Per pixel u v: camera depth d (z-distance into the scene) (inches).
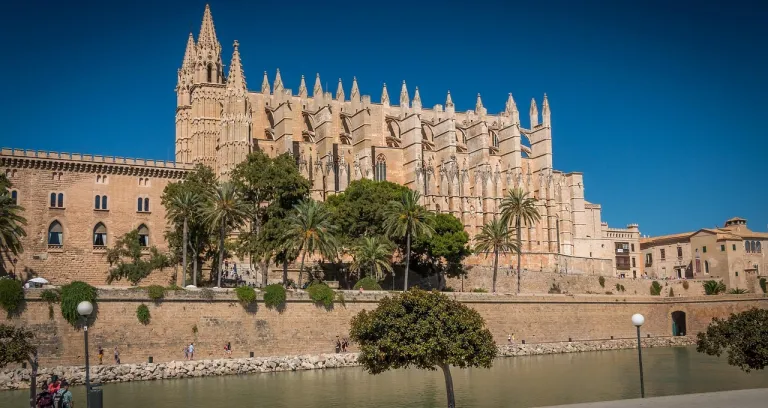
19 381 2514.8
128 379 2709.2
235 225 3740.2
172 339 2920.8
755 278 5792.3
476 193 5595.5
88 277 3860.7
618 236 6791.3
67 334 2726.4
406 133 5664.4
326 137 5187.0
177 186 3801.7
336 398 2391.7
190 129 5009.8
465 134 6245.1
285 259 3565.5
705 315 4436.5
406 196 3914.9
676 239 6569.9
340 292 3312.0
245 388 2568.9
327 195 4960.6
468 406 2269.9
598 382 2760.8
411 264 4404.5
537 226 5757.9
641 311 4298.7
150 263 3858.3
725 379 2849.4
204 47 4960.6
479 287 4670.3
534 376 2925.7
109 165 3973.9
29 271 3742.6
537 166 6151.6
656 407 1563.7
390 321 1924.2
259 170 3762.3
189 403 2277.3
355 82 5821.9
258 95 5457.7
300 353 3171.8
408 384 2704.2
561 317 3951.8
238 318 3068.4
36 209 3804.1
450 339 1902.1
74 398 2331.4
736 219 6501.0
